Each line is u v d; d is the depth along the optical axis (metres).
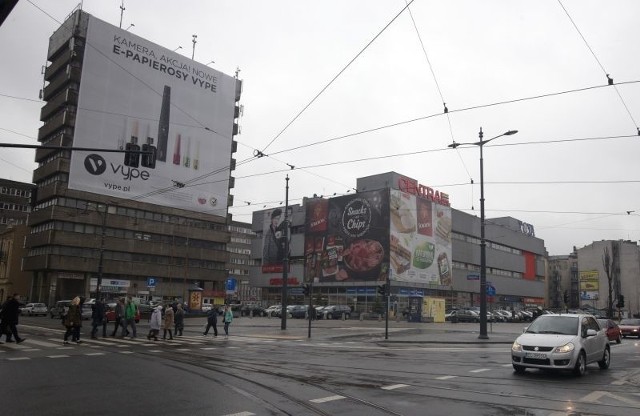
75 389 9.75
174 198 74.00
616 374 13.33
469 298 83.75
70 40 66.75
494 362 15.41
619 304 53.38
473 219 85.94
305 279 76.69
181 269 75.88
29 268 65.62
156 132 72.38
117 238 68.44
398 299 67.44
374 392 9.87
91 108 66.38
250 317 58.81
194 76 77.69
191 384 10.44
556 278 129.00
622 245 103.50
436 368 13.77
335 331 31.59
